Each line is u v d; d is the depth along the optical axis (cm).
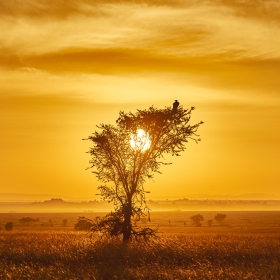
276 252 4259
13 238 5922
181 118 4619
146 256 3859
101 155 4644
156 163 4625
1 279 2859
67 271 3044
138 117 4594
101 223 4653
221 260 3856
